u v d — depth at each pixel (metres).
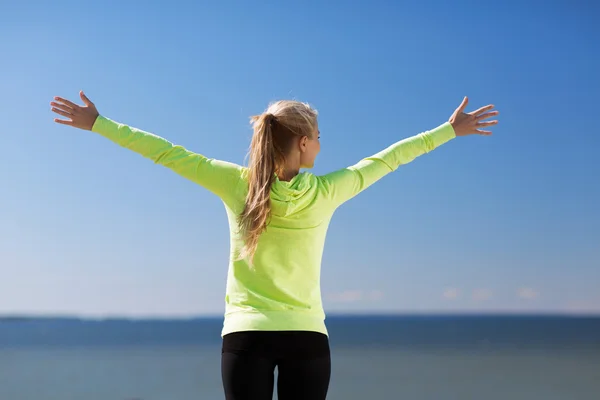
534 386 24.48
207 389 24.03
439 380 27.34
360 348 54.25
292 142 2.59
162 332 110.56
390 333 92.38
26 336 91.44
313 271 2.54
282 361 2.44
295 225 2.50
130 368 35.09
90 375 30.42
